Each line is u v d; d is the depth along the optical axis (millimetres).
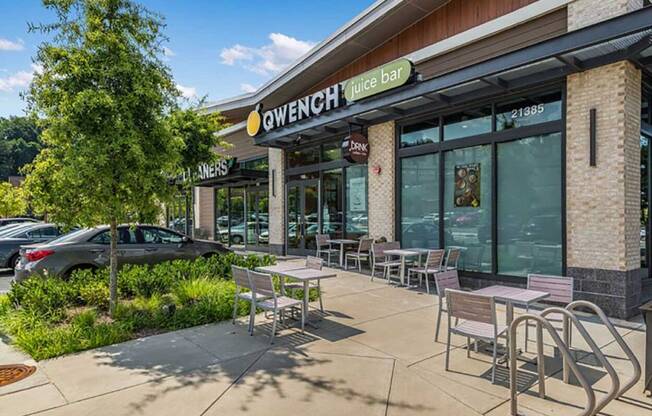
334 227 12211
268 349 4797
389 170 10234
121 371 4148
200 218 20750
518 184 7781
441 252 8031
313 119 10812
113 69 5520
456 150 8859
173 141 6133
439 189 9133
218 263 8711
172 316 5895
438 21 9820
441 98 8445
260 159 16609
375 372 4117
